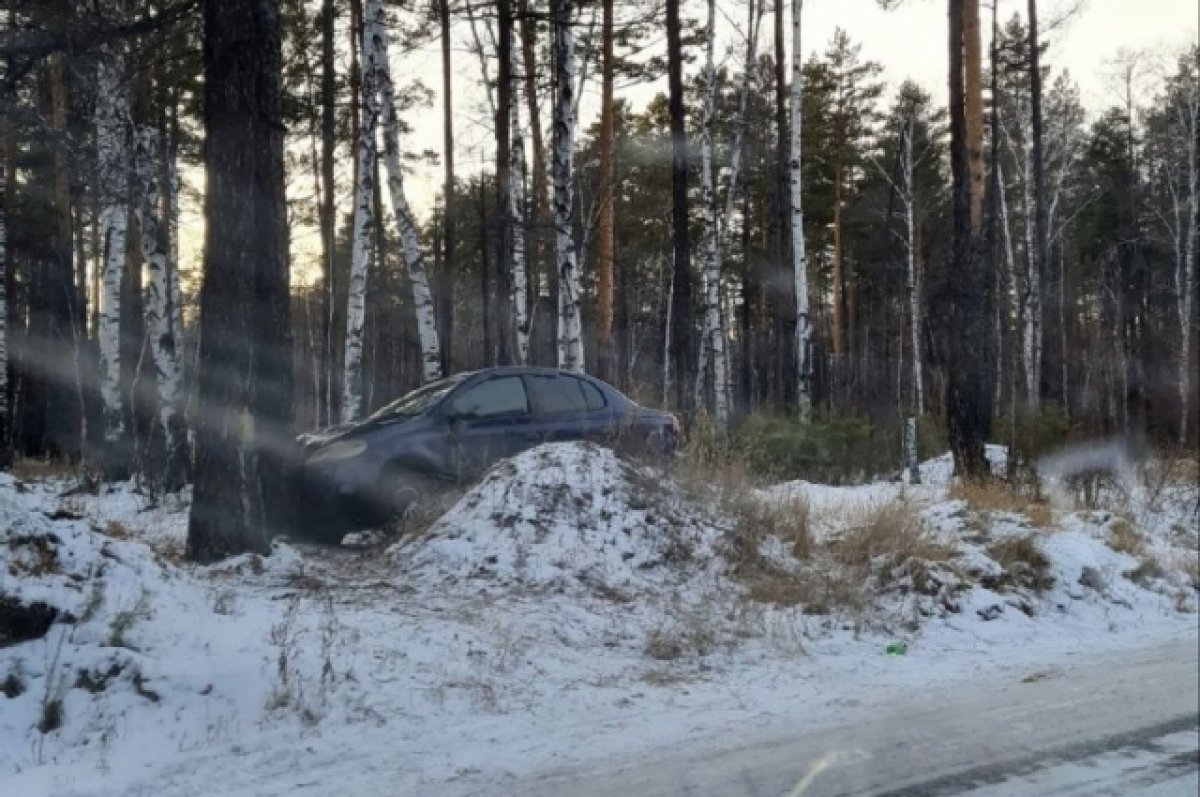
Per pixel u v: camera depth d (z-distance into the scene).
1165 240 38.62
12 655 5.45
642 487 9.34
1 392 15.97
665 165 31.22
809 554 9.34
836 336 37.03
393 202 16.39
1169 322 40.69
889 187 38.31
